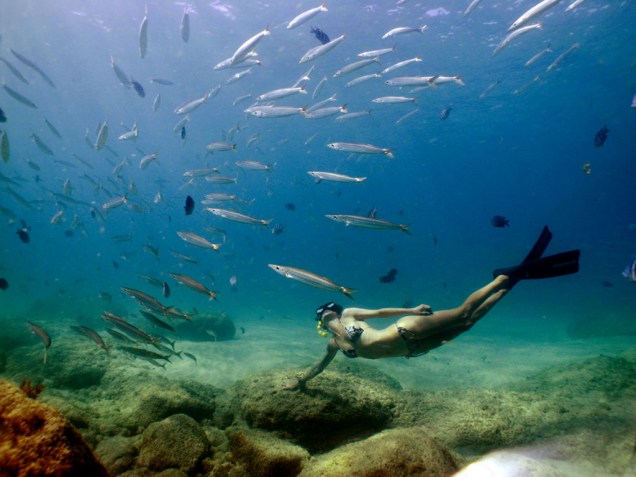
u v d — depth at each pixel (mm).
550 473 3176
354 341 4176
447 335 4160
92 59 26875
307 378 4543
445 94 28516
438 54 22016
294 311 21062
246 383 4941
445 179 96688
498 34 19656
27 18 21406
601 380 5238
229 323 12336
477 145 49312
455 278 35469
